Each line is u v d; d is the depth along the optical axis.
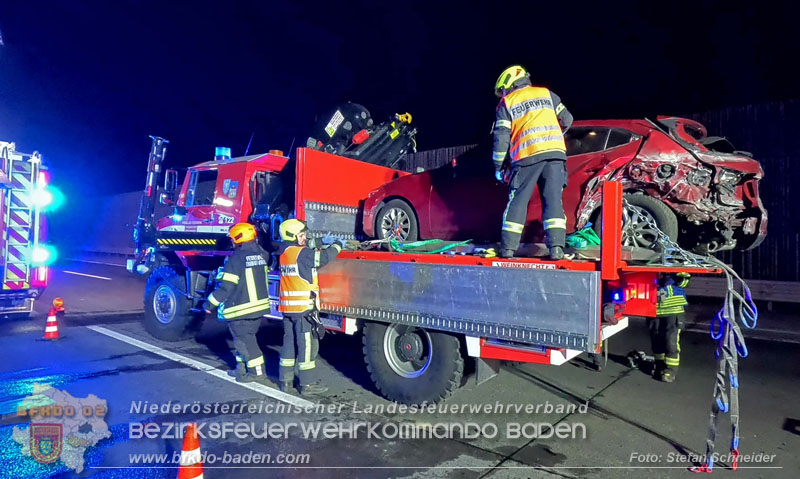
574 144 5.75
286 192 6.81
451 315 4.21
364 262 4.81
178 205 7.53
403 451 3.79
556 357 3.78
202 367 5.92
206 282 7.07
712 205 5.28
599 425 4.33
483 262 4.12
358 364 6.20
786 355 6.70
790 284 9.48
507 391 5.20
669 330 5.52
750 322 8.78
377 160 7.57
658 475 3.47
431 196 6.49
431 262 4.42
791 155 9.97
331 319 5.24
